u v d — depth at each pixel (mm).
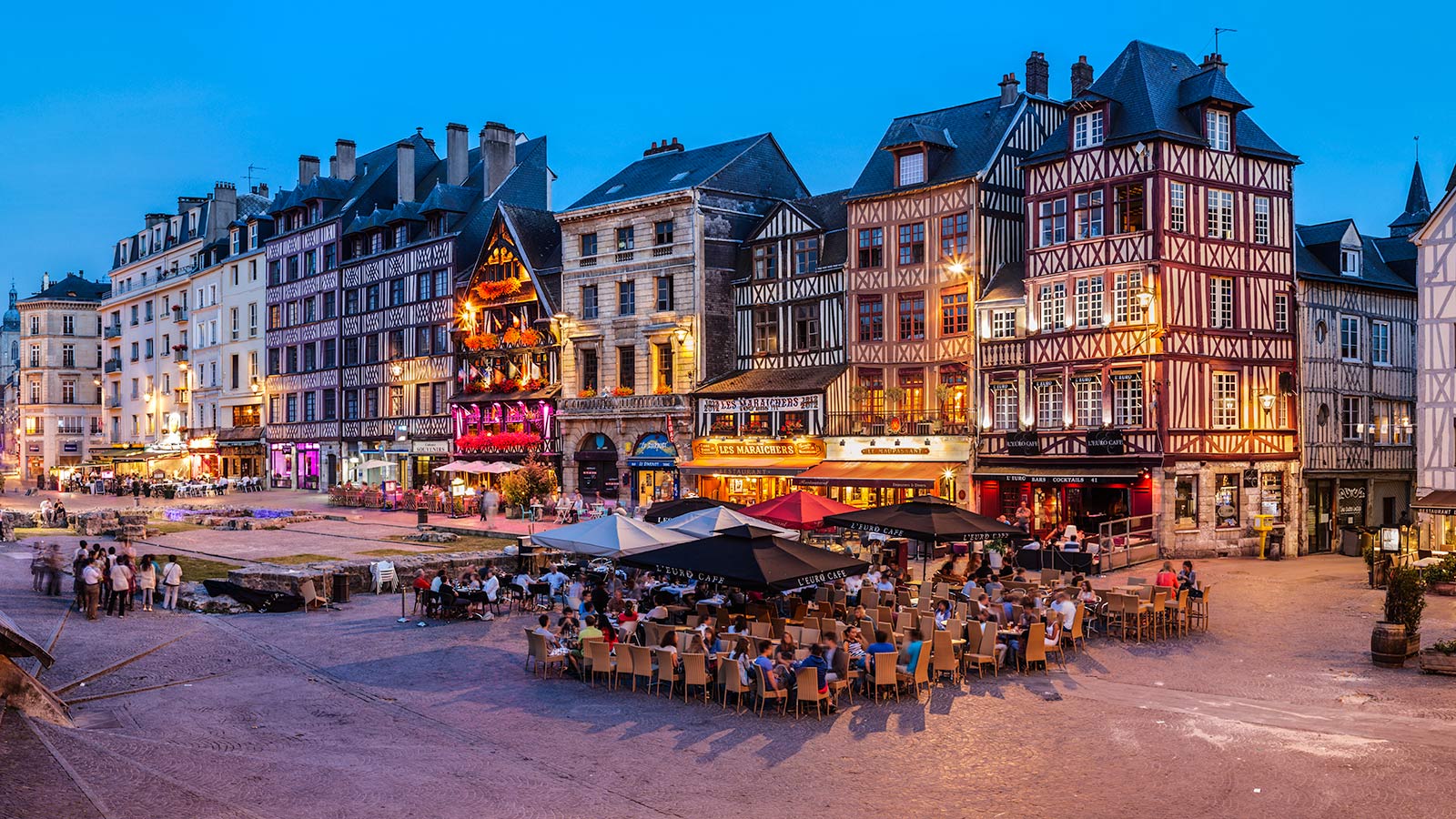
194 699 16453
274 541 34688
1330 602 24469
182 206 76125
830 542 31141
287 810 11555
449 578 24812
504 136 56250
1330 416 35469
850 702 16297
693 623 20281
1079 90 39250
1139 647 19969
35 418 86688
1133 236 32750
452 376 53344
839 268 40188
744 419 41469
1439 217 30422
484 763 13523
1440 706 15797
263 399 66125
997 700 16406
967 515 23734
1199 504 32688
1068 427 33906
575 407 47219
